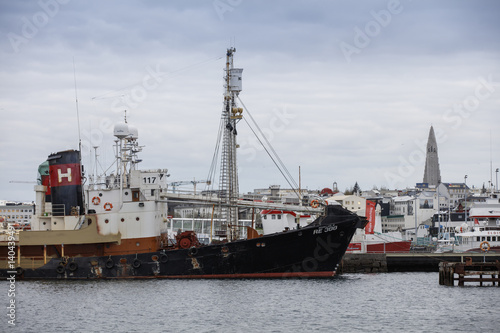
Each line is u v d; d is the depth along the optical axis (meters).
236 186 120.50
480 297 87.12
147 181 121.38
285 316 74.25
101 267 97.00
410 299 85.12
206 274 97.50
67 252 98.12
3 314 75.94
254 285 92.50
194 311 76.62
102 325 70.94
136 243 98.38
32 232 96.56
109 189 98.88
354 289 92.06
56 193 98.81
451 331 68.25
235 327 69.44
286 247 97.06
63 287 91.44
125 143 105.88
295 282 95.50
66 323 72.00
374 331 68.00
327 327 69.56
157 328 69.38
